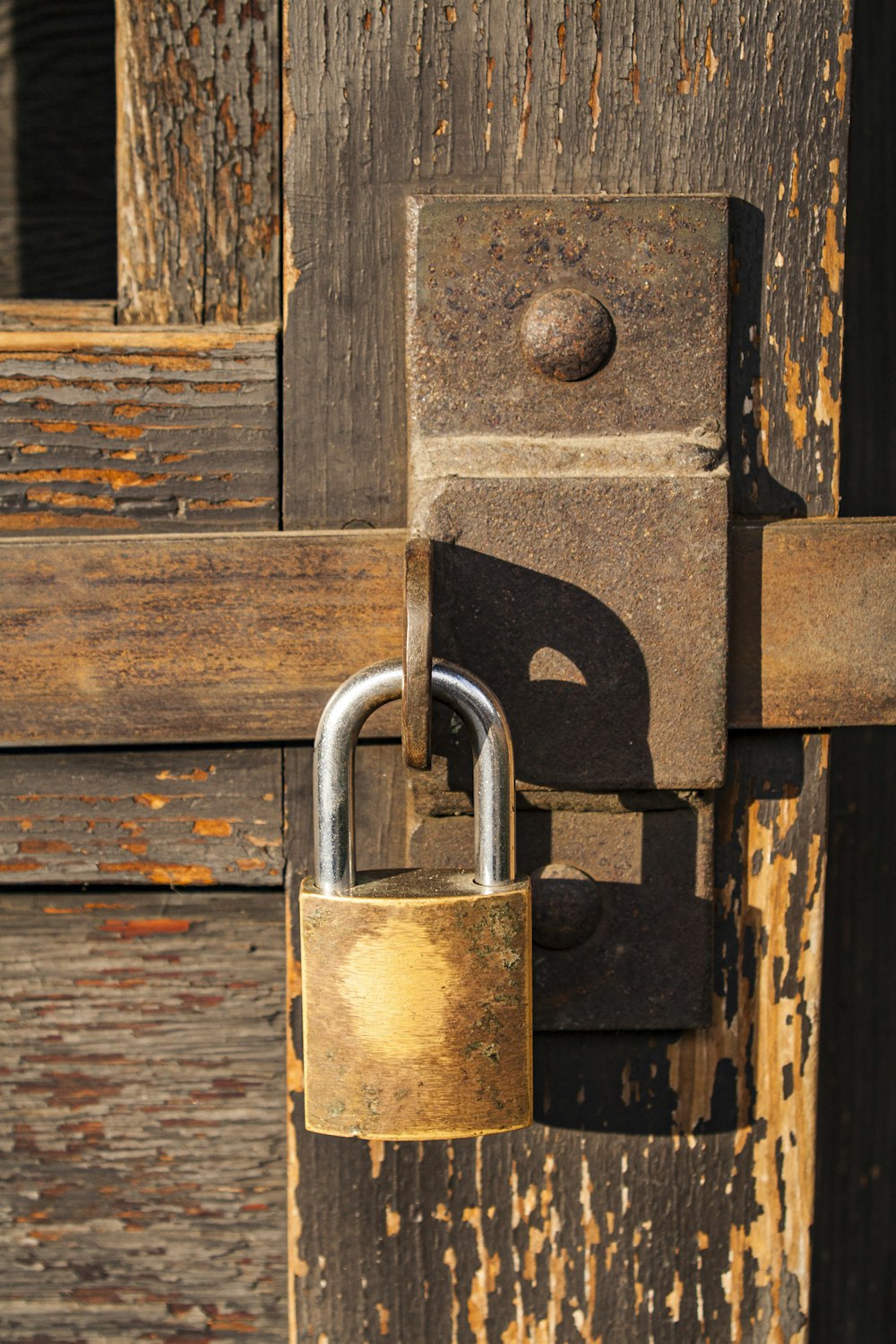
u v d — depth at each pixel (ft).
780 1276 2.89
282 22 2.69
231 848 2.84
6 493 2.72
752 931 2.82
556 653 2.57
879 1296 4.37
